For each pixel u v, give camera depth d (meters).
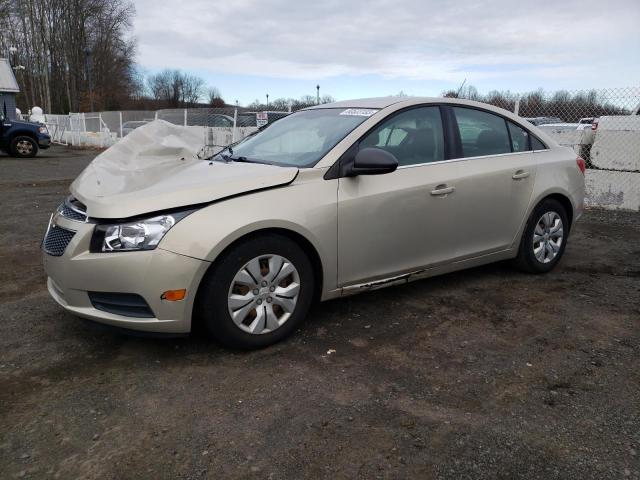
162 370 2.96
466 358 3.12
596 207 8.31
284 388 2.77
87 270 2.88
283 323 3.22
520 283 4.49
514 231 4.37
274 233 3.12
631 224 7.10
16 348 3.22
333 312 3.80
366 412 2.56
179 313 2.87
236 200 3.00
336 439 2.35
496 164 4.18
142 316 2.89
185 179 3.20
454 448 2.29
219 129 14.62
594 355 3.18
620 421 2.50
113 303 2.91
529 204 4.40
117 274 2.82
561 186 4.61
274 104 16.41
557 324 3.63
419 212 3.70
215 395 2.71
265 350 3.20
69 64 56.06
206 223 2.88
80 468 2.16
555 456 2.25
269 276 3.12
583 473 2.14
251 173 3.23
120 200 2.91
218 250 2.88
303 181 3.25
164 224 2.84
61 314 3.76
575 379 2.89
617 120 8.10
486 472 2.15
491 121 4.34
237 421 2.48
